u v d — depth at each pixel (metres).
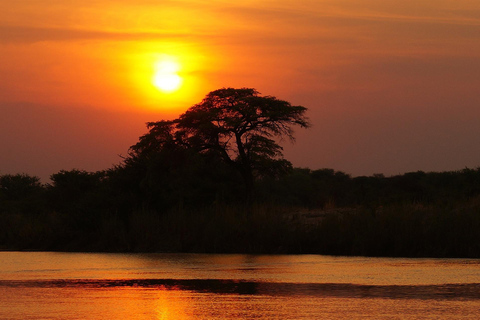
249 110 90.81
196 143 92.31
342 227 65.44
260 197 95.62
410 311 31.02
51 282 42.59
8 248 83.25
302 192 156.88
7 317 30.36
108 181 89.25
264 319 29.48
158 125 92.44
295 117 94.75
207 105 94.62
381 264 51.94
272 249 67.19
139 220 77.00
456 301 33.72
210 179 92.06
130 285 40.84
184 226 74.25
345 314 30.47
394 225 62.59
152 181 85.81
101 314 31.00
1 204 130.88
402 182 150.25
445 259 56.19
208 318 29.83
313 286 39.38
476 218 61.09
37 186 190.75
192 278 44.09
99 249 75.81
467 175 138.50
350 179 187.88
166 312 31.38
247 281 42.12
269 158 95.06
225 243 69.62
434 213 64.06
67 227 83.44
